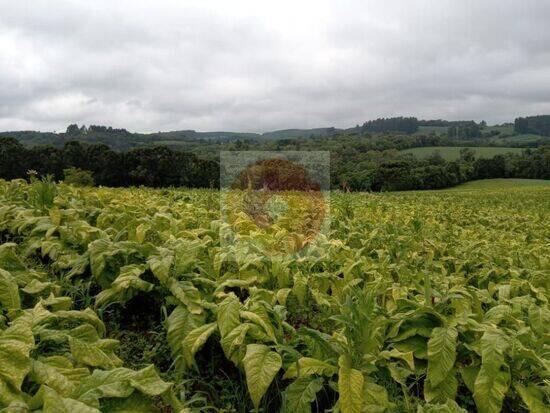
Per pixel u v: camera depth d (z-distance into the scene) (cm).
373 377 385
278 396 375
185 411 273
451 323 396
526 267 777
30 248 562
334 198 1401
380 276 581
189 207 930
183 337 395
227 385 395
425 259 761
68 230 591
